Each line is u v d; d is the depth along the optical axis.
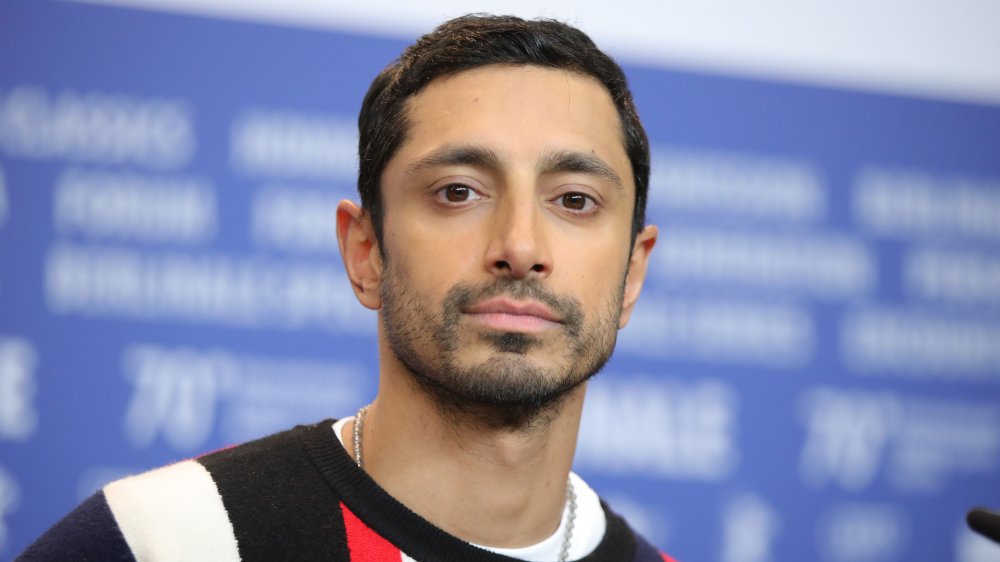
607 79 3.06
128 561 2.79
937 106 6.38
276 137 5.89
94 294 5.74
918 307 6.30
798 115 6.25
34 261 5.71
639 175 3.14
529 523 3.00
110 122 5.80
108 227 5.77
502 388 2.75
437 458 2.93
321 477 2.97
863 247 6.27
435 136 2.88
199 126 5.85
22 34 5.76
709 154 6.16
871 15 6.35
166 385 5.75
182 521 2.84
